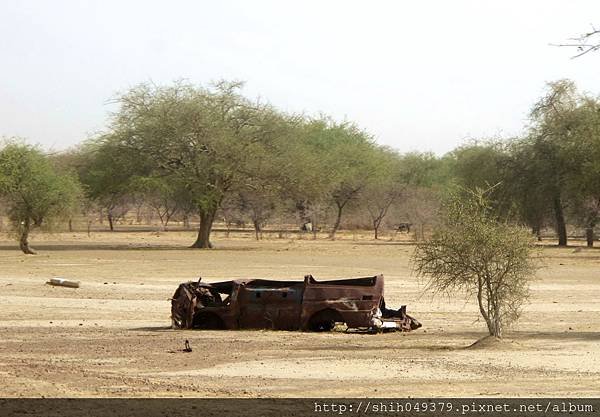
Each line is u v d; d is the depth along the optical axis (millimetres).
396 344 38906
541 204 133750
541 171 132375
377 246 131375
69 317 50094
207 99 130000
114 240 152375
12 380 24953
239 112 132125
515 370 30281
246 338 40812
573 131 131125
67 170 126125
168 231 193750
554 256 108438
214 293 46250
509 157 136250
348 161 175000
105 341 39000
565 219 149250
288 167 129250
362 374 29234
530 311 54031
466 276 39188
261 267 88688
